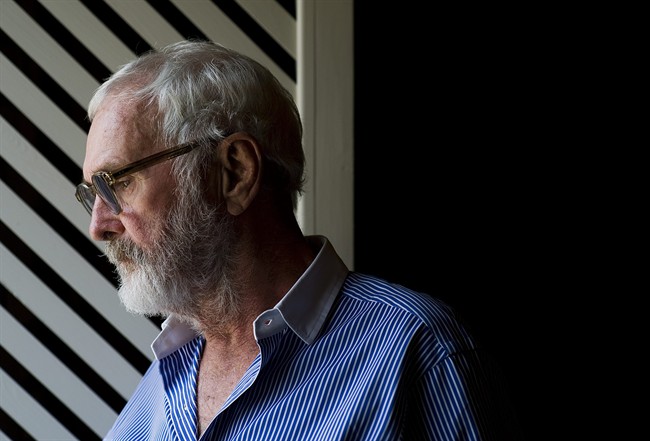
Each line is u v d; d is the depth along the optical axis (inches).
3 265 100.5
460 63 112.8
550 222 115.5
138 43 101.1
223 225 61.7
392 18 110.8
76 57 105.2
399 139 111.1
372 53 110.3
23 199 104.9
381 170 110.7
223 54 64.8
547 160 115.4
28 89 99.3
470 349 58.9
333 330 60.8
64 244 101.1
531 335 115.7
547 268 115.6
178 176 61.0
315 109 97.4
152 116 61.1
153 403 70.9
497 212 114.1
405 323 58.8
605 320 117.0
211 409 64.2
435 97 112.0
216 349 65.2
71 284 101.3
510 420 60.4
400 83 111.0
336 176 97.7
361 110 110.0
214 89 62.4
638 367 118.6
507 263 114.9
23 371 107.1
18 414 102.5
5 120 99.6
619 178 116.6
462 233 113.2
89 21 98.9
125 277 63.6
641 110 116.3
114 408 109.1
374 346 58.9
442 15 112.2
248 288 62.7
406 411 56.4
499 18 113.8
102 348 102.7
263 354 60.4
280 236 64.1
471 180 113.3
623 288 118.5
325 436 56.7
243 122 62.6
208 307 63.1
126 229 61.9
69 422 108.7
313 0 97.3
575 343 116.6
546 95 115.1
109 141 61.1
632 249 118.7
